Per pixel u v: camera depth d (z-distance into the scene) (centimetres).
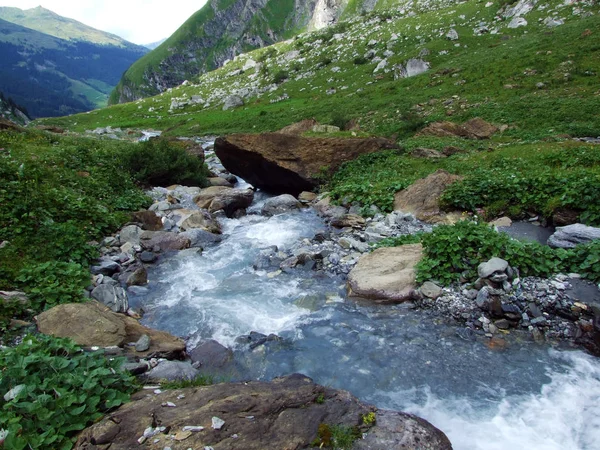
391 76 6219
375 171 1838
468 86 4050
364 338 753
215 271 1081
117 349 661
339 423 470
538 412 571
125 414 470
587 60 3747
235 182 2447
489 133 2662
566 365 664
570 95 3095
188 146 2838
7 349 561
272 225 1459
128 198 1525
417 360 687
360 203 1527
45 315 711
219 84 10562
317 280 998
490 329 757
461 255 905
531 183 1270
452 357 692
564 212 1134
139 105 9919
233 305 891
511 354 694
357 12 15200
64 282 875
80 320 701
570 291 789
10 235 991
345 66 7831
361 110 4394
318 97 6366
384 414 498
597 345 689
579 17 5709
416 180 1526
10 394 461
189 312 869
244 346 739
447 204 1332
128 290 968
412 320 800
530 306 777
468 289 845
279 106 6375
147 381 602
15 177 1229
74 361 546
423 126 3183
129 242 1197
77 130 7075
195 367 680
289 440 439
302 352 720
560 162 1522
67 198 1241
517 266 857
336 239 1237
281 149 1958
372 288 891
